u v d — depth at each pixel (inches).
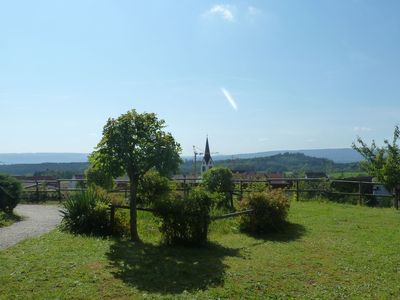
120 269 302.2
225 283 281.0
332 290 276.8
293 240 434.9
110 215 435.8
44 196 824.9
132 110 409.1
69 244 373.1
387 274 313.7
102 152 401.4
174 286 273.4
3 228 473.4
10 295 245.1
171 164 403.9
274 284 285.4
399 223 540.7
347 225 525.3
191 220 386.6
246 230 480.7
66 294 249.1
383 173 701.9
